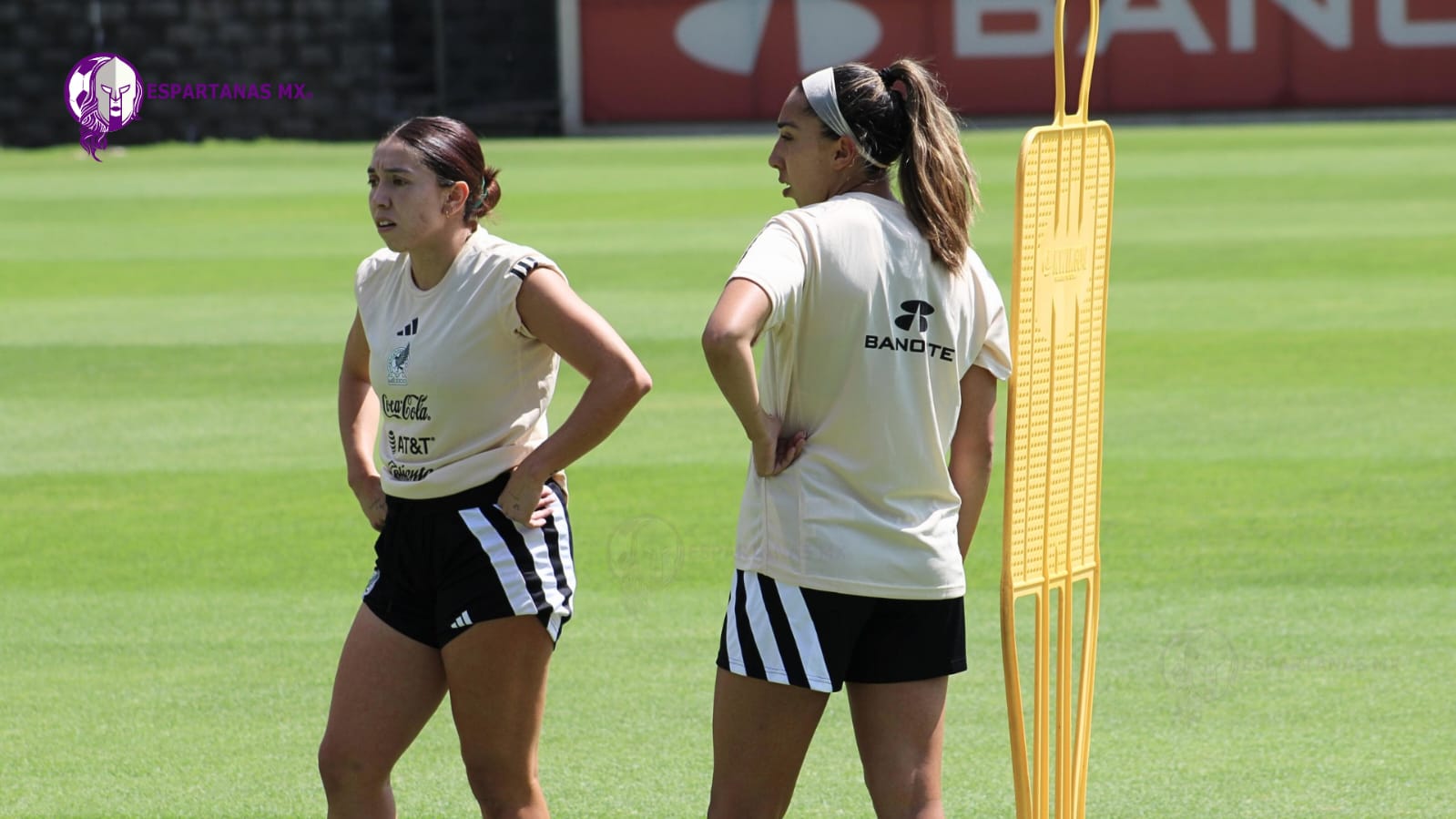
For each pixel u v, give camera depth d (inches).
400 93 4552.2
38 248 2369.6
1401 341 1593.3
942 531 486.3
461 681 526.3
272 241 2427.4
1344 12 4293.8
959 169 483.8
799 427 478.6
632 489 1149.1
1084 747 517.7
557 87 4581.7
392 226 507.8
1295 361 1520.7
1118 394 1412.4
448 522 520.1
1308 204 2586.1
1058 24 456.1
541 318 509.7
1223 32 4333.2
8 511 1111.0
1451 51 4269.2
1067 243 469.1
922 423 478.6
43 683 810.2
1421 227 2304.4
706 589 951.0
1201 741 727.7
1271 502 1092.5
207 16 4392.2
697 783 690.8
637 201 2819.9
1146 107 4379.9
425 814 669.3
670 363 1546.5
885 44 4404.5
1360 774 689.0
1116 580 947.3
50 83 4357.8
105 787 690.8
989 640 863.1
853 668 490.3
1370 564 966.4
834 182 488.1
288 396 1448.1
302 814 665.0
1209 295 1856.5
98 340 1697.8
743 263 458.0
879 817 494.3
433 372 513.3
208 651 853.8
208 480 1184.2
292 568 988.6
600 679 813.9
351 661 536.4
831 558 473.1
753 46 4453.7
